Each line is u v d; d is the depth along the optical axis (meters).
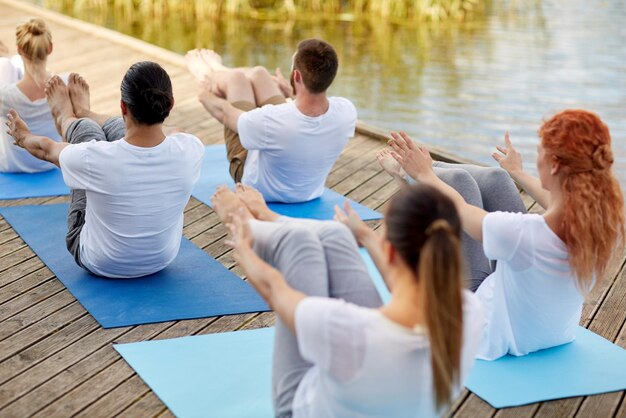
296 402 2.10
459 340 1.75
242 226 2.11
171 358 2.83
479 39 10.17
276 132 3.97
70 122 3.45
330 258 2.15
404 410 1.90
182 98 5.96
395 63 9.20
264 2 11.57
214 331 3.03
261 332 3.03
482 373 2.78
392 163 3.41
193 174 3.21
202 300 3.24
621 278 3.60
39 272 3.44
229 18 11.09
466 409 2.61
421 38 10.23
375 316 1.85
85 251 3.28
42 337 2.95
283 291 1.94
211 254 3.69
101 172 3.04
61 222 3.93
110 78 6.39
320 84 3.88
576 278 2.63
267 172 4.15
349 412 1.94
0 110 4.31
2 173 4.51
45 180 4.45
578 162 2.51
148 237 3.24
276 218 2.37
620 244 2.67
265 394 2.62
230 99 4.42
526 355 2.91
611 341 3.08
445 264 1.73
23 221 3.91
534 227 2.60
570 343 3.01
